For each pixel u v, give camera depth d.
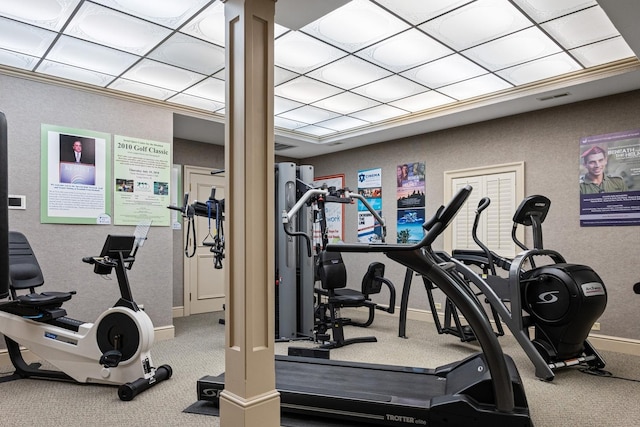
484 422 2.11
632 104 3.81
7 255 0.85
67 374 3.01
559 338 3.08
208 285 5.98
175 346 4.07
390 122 5.19
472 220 4.95
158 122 4.43
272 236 2.11
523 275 3.33
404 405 2.23
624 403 2.64
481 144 4.89
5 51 3.23
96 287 3.91
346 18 2.81
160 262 4.37
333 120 5.30
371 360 3.62
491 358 2.13
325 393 2.39
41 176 3.63
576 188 4.13
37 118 3.64
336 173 6.67
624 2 2.37
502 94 4.16
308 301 4.50
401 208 5.71
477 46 3.21
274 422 2.04
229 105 2.12
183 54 3.32
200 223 5.94
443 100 4.53
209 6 2.62
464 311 2.18
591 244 4.01
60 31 2.93
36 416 2.44
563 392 2.82
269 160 2.11
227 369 2.07
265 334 2.07
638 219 3.75
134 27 2.89
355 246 2.35
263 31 2.13
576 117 4.16
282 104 4.66
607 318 3.89
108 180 4.03
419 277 5.46
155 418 2.42
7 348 3.38
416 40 3.13
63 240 3.74
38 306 3.01
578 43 3.15
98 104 4.01
